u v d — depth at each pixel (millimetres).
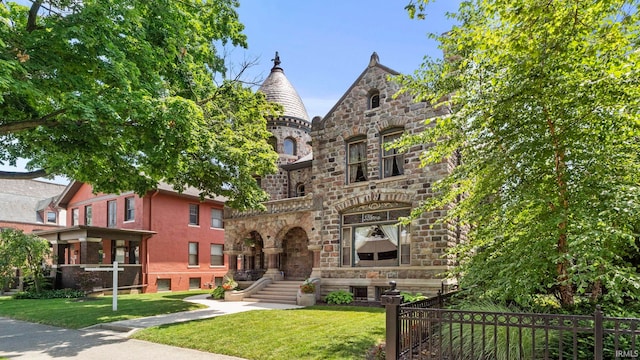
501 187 7965
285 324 11273
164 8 9188
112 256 27172
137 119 9227
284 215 20062
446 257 15297
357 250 17703
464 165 8312
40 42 7559
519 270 7090
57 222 43375
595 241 6230
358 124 18188
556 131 7281
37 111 8984
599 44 6285
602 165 6723
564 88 6750
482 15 7895
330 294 17094
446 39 8672
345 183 18219
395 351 6586
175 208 29719
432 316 7402
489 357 6617
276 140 25984
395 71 17312
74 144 9594
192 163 15133
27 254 23391
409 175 16547
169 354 9180
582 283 5984
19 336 11750
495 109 7285
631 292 6762
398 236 16797
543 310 7574
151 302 18297
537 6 5941
